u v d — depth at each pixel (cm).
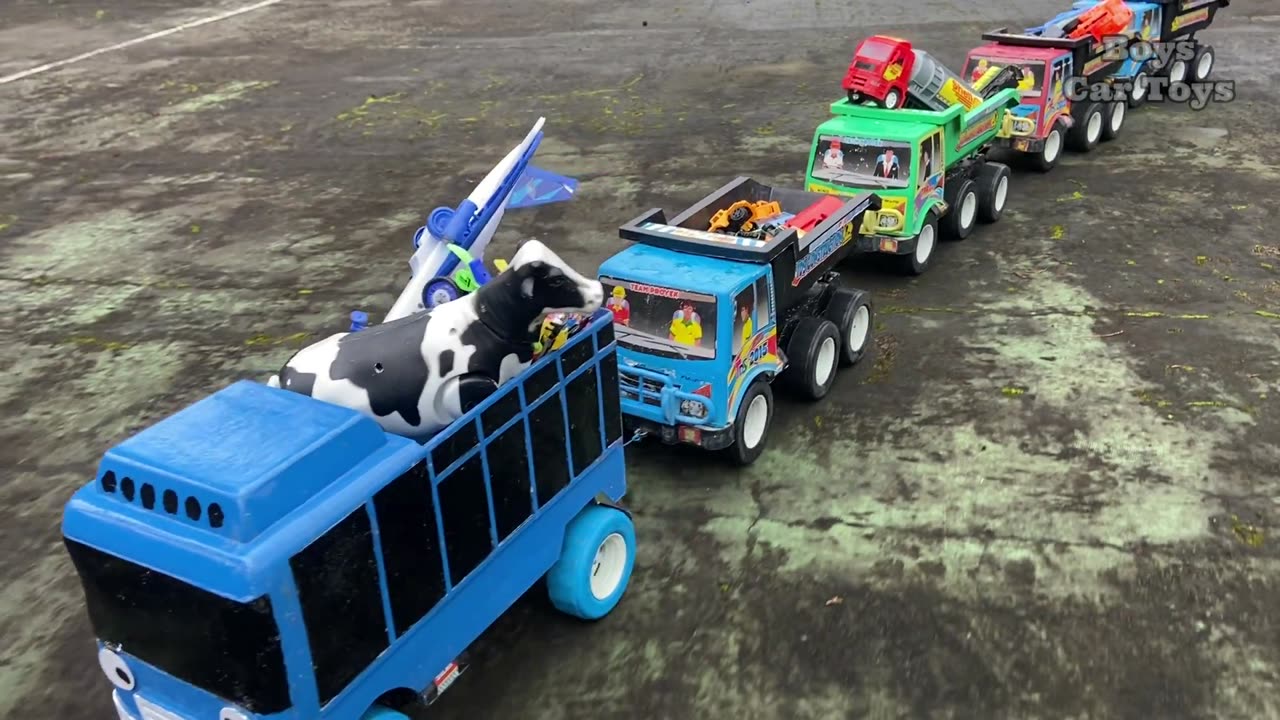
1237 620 494
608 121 1423
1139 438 647
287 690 327
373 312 888
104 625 355
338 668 346
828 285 716
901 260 885
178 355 827
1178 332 780
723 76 1634
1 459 684
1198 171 1143
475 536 409
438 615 396
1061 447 643
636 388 604
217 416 359
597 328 473
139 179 1271
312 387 403
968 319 820
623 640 500
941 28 1831
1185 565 533
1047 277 891
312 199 1179
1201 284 862
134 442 343
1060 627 495
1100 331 789
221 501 312
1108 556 543
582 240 1013
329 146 1372
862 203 746
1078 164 1192
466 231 532
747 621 509
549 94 1578
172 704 355
